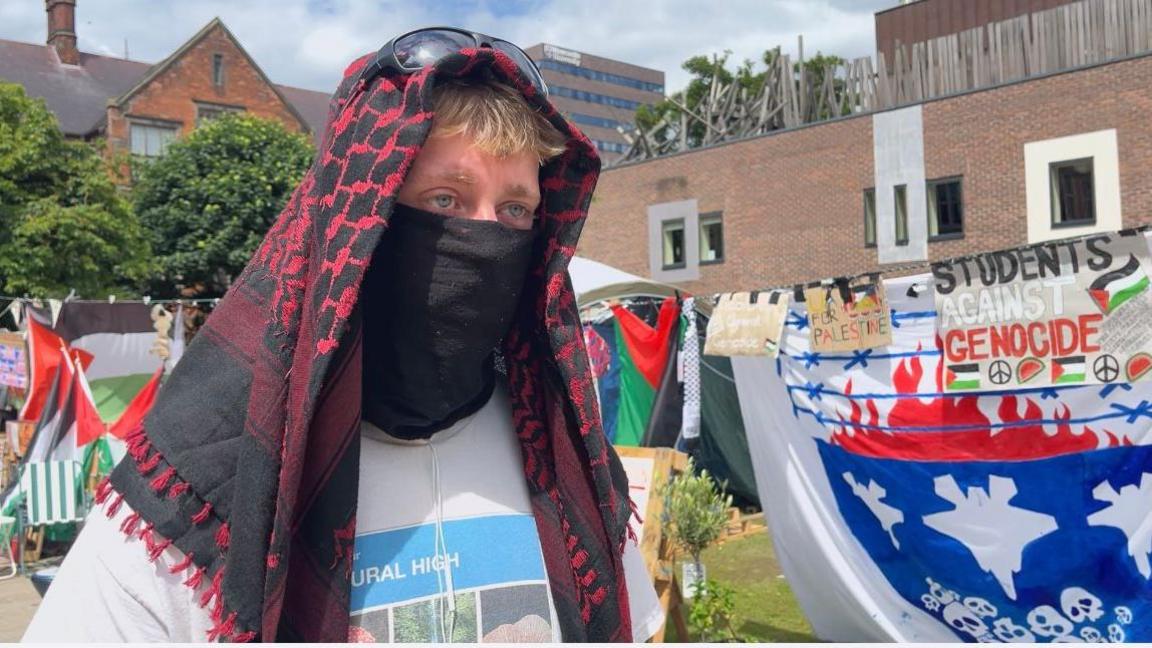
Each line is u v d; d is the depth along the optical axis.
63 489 7.22
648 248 22.03
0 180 15.37
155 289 19.45
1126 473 3.56
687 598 5.43
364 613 1.07
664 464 4.74
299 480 0.97
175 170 19.62
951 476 4.05
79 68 30.00
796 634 5.34
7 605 6.62
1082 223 15.23
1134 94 14.66
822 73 21.94
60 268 15.33
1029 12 19.81
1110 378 3.50
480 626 1.13
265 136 20.11
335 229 1.01
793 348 4.74
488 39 1.17
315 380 0.97
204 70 27.83
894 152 17.64
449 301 1.13
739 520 8.68
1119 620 3.59
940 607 4.18
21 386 8.75
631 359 8.45
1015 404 3.87
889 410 4.26
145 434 1.00
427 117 1.02
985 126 16.45
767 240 19.70
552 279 1.24
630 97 107.12
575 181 1.27
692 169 21.17
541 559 1.22
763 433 4.90
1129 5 15.56
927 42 17.94
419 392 1.16
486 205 1.14
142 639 0.95
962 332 3.98
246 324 1.06
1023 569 3.84
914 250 17.33
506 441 1.29
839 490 4.55
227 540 0.97
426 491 1.16
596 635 1.24
